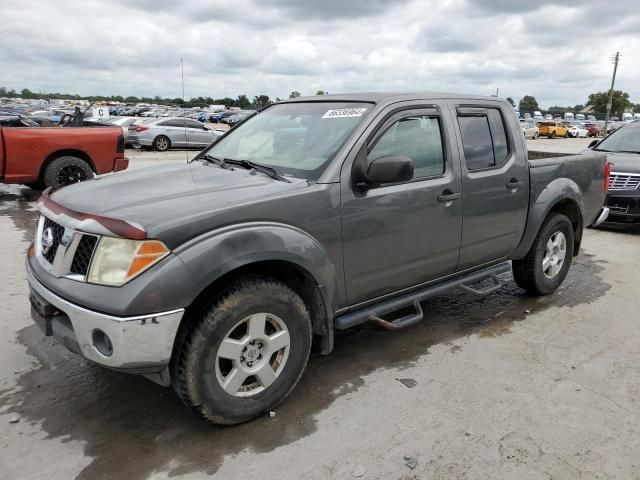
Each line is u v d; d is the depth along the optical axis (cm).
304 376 360
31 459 270
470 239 412
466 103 418
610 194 811
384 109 360
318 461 273
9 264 583
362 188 336
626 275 598
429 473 265
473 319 463
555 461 275
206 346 274
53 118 3081
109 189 324
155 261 258
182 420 306
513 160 441
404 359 387
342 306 346
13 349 387
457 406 325
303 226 309
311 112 393
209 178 344
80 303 264
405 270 374
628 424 308
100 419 306
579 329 444
